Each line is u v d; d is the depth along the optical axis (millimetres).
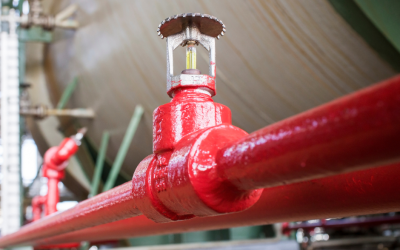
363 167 219
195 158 276
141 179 326
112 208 394
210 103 312
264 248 1867
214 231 2064
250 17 922
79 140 1974
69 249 1583
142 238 2105
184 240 2031
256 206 421
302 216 392
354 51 795
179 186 285
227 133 288
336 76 869
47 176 1396
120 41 1419
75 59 1824
